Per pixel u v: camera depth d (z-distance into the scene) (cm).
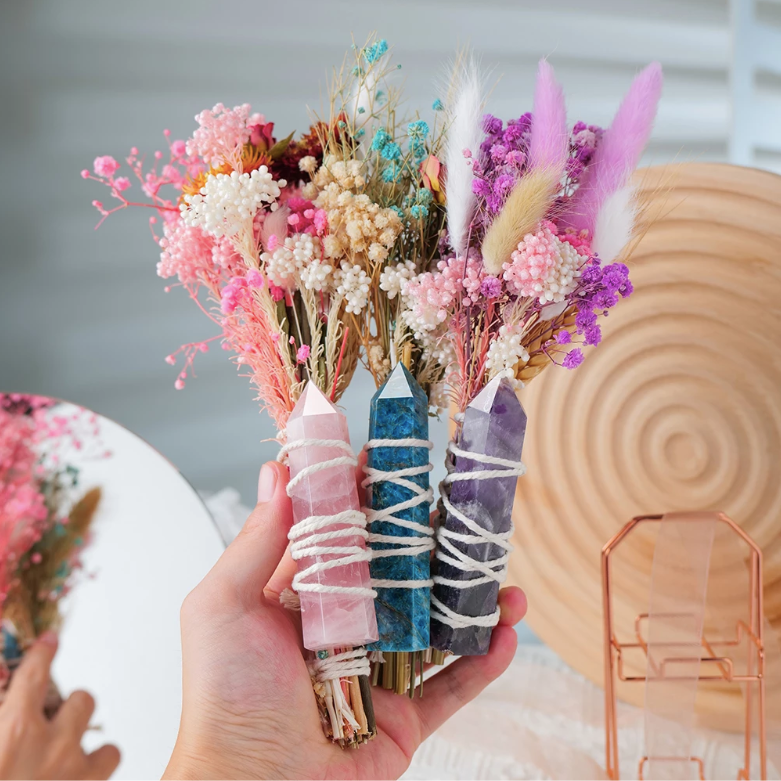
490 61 169
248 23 176
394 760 75
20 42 181
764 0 162
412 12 170
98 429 97
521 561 119
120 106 184
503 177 63
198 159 79
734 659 101
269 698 66
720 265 104
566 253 62
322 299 74
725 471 107
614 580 114
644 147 67
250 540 69
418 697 82
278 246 68
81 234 191
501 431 65
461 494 67
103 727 87
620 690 114
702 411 107
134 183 188
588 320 63
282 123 178
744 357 104
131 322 194
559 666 125
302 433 65
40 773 85
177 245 71
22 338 194
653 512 112
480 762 96
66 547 93
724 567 102
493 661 84
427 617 66
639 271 108
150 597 91
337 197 67
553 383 115
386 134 69
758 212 101
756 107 164
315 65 176
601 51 168
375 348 72
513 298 68
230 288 68
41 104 184
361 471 76
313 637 63
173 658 88
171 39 179
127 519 94
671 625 90
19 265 191
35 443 95
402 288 66
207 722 65
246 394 194
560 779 93
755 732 100
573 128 72
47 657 89
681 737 88
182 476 95
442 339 70
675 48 167
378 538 66
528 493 118
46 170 188
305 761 67
